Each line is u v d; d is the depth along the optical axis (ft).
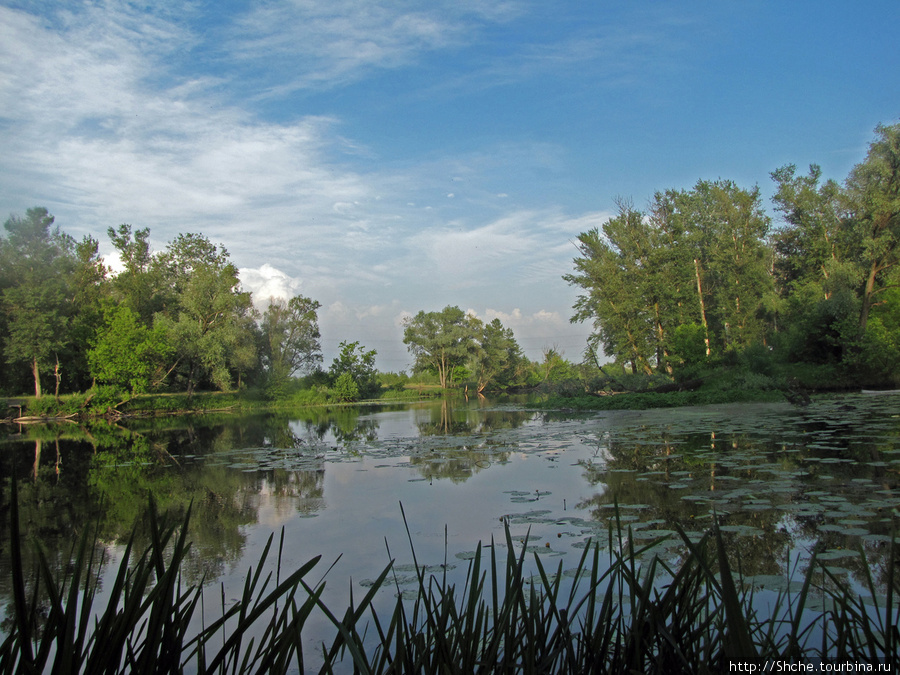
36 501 26.37
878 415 45.03
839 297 80.12
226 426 74.84
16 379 119.24
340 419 81.71
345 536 17.72
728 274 122.83
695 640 5.41
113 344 105.81
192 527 19.79
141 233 160.35
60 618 3.87
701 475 24.12
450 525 18.17
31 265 109.19
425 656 5.18
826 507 17.60
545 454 33.96
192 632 11.28
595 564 5.56
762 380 74.79
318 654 10.19
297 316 167.12
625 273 115.75
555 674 5.54
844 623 5.08
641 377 94.63
